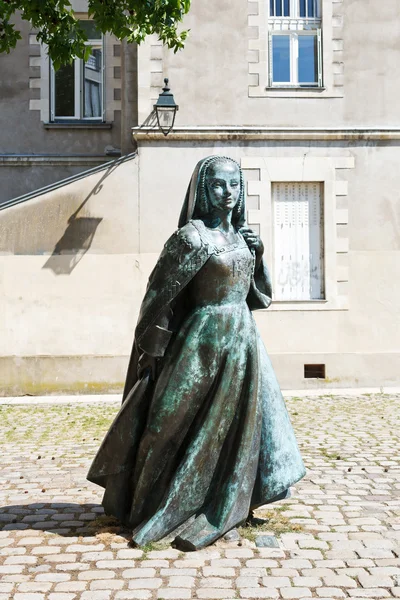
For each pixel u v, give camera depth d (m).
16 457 7.80
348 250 13.98
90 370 13.55
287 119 14.01
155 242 13.67
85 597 3.77
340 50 14.12
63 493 6.13
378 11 14.14
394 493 6.05
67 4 8.64
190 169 13.78
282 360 13.75
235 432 4.62
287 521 5.15
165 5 8.37
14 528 5.07
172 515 4.55
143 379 4.68
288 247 14.10
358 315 13.96
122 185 13.67
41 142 15.86
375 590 3.86
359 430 9.35
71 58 8.73
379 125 14.09
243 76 13.99
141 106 13.78
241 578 4.02
